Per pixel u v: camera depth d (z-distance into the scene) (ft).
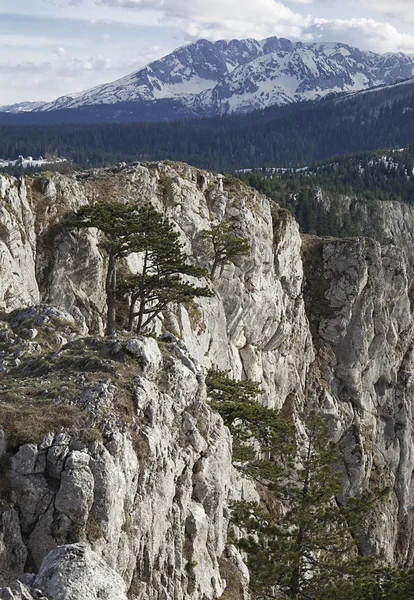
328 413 325.83
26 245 181.57
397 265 376.27
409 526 349.20
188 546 93.81
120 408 85.61
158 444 87.30
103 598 61.93
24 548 72.64
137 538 81.51
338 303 346.95
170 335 114.01
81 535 72.79
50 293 188.96
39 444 77.00
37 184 201.57
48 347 115.65
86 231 198.39
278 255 309.22
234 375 266.98
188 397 103.14
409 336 381.60
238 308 270.46
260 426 159.02
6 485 74.69
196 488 99.86
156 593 83.46
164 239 177.99
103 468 75.97
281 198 652.48
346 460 326.24
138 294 185.98
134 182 244.63
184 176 271.28
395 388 368.48
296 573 126.31
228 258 260.42
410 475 362.33
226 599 98.94
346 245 353.31
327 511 131.23
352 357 343.46
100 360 96.94
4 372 101.19
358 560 129.39
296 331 320.29
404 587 120.78
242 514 134.10
